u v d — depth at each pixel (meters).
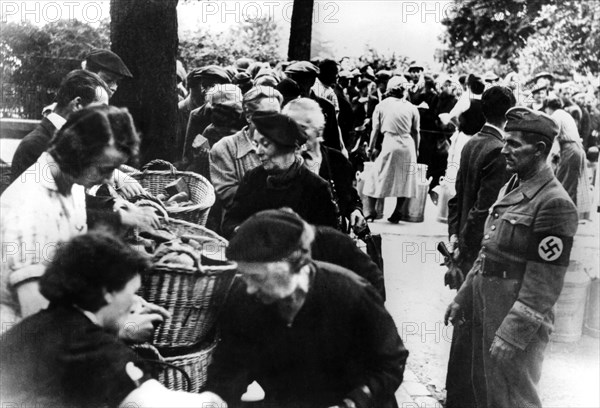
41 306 3.44
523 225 4.07
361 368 3.63
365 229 4.13
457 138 4.16
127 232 3.81
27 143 3.80
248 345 3.74
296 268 3.63
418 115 4.15
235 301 3.69
